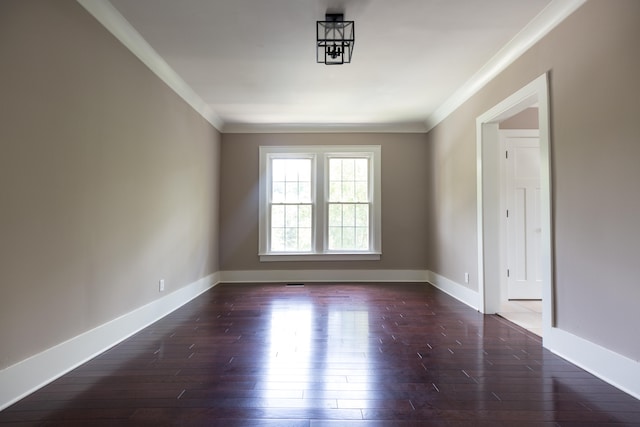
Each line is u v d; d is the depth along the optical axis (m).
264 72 3.96
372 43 3.32
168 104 4.00
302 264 6.17
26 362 2.10
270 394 2.14
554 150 2.83
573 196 2.62
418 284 5.87
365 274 6.16
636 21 2.13
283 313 4.02
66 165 2.42
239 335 3.23
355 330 3.39
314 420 1.87
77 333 2.54
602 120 2.37
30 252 2.13
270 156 6.23
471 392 2.17
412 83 4.29
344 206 6.23
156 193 3.73
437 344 3.02
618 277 2.25
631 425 1.83
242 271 6.13
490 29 3.08
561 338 2.73
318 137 6.21
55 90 2.31
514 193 4.65
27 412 1.92
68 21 2.42
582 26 2.54
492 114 3.85
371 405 2.02
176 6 2.72
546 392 2.17
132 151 3.25
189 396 2.11
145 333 3.29
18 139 2.04
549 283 2.85
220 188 6.14
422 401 2.06
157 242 3.75
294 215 6.23
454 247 4.95
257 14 2.83
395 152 6.21
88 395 2.11
